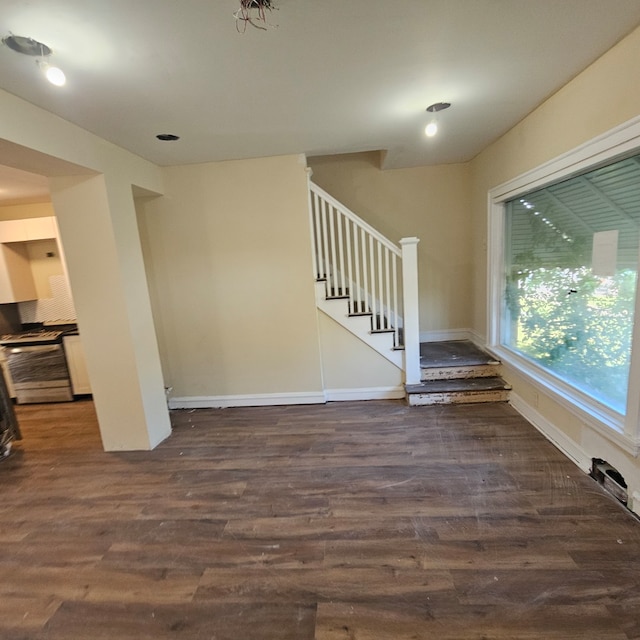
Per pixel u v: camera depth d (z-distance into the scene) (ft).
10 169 9.48
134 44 5.02
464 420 10.30
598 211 7.16
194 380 12.55
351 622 4.86
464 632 4.64
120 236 9.07
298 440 9.89
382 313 11.87
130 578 5.77
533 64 6.33
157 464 9.13
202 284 11.89
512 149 9.66
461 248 14.19
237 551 6.17
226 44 5.18
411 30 5.14
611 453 6.93
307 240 11.40
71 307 15.05
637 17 5.10
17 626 5.09
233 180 11.18
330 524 6.66
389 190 13.96
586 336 7.77
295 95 6.97
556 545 5.85
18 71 5.48
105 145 8.63
